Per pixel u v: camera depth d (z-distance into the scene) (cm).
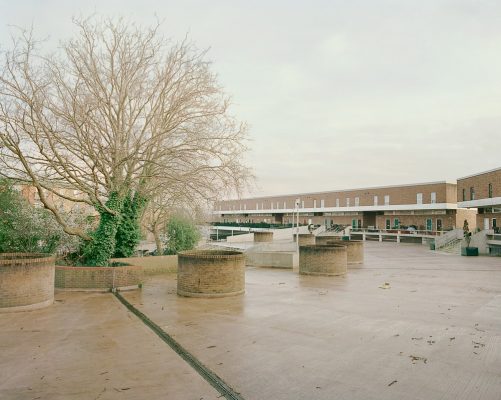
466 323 1001
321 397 576
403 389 602
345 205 6788
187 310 1159
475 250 3238
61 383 626
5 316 1084
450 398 571
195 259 1373
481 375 656
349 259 2511
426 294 1430
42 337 881
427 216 5569
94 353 771
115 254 1967
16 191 1808
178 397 575
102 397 575
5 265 1123
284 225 6475
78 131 1590
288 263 2339
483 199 3850
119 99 1694
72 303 1270
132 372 673
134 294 1440
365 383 625
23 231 1722
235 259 1395
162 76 1764
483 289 1545
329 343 831
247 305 1230
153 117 1784
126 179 1745
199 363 715
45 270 1207
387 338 867
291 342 839
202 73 1872
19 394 584
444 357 743
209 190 1830
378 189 6194
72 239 1852
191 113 1802
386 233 5419
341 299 1329
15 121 1372
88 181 1894
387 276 1945
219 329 945
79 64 1691
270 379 641
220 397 575
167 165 1778
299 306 1213
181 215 2292
